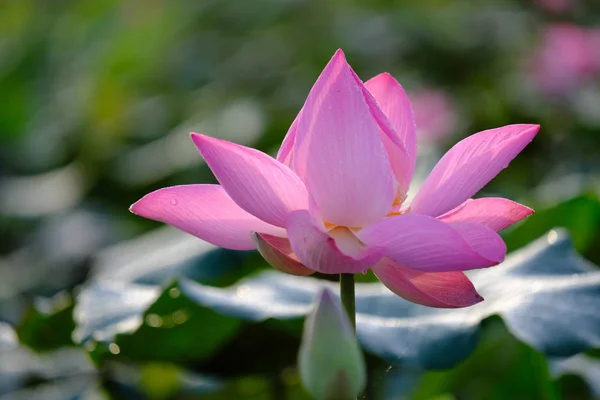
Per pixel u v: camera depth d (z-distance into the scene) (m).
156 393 1.56
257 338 1.50
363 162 1.24
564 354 1.37
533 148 2.94
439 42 4.04
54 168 4.09
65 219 3.06
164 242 1.84
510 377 1.63
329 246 1.21
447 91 3.74
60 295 1.82
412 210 1.26
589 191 1.64
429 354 1.39
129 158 3.25
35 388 1.56
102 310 1.52
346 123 1.23
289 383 1.55
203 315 1.46
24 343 1.57
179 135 3.37
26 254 3.00
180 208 1.26
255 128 3.18
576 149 3.00
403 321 1.44
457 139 3.14
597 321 1.39
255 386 1.56
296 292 1.53
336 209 1.25
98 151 3.50
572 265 1.48
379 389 1.62
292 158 1.27
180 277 1.46
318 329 1.20
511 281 1.48
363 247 1.24
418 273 1.27
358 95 1.23
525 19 4.19
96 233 2.92
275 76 4.19
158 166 3.06
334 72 1.24
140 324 1.46
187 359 1.51
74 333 1.53
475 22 4.14
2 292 2.79
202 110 3.89
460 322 1.42
